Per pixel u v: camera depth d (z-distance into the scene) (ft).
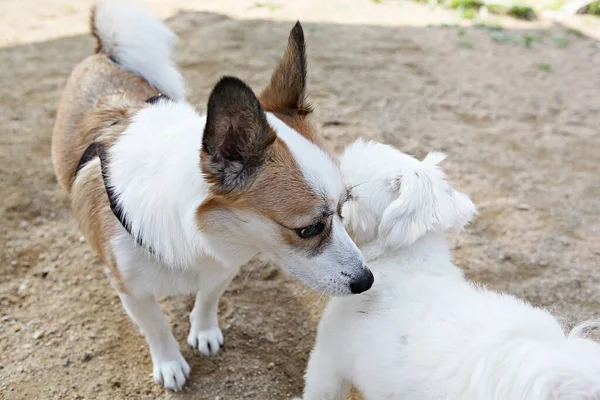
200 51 5.22
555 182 3.72
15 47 5.15
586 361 1.86
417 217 2.36
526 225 3.39
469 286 2.36
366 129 4.13
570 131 4.31
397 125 4.22
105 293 2.96
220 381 2.68
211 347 2.77
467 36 6.14
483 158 3.89
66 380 2.62
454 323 2.15
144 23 2.98
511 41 6.06
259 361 2.77
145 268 2.36
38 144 3.77
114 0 3.04
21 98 4.27
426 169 2.45
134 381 2.64
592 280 3.09
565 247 3.27
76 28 5.69
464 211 2.45
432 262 2.42
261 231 2.24
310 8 6.74
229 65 4.96
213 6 6.59
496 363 1.93
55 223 3.27
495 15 6.89
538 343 1.92
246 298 3.00
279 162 2.19
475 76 5.17
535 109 4.62
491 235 3.33
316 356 2.52
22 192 3.41
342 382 2.47
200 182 2.20
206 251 2.29
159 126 2.39
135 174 2.31
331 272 2.27
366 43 5.74
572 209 3.51
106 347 2.75
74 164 2.64
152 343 2.61
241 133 2.13
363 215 2.47
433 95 4.75
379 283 2.39
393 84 4.89
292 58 2.35
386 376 2.21
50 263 3.06
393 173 2.44
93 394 2.59
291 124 2.32
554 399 1.83
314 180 2.21
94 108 2.69
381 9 6.88
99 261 3.09
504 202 3.54
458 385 2.02
